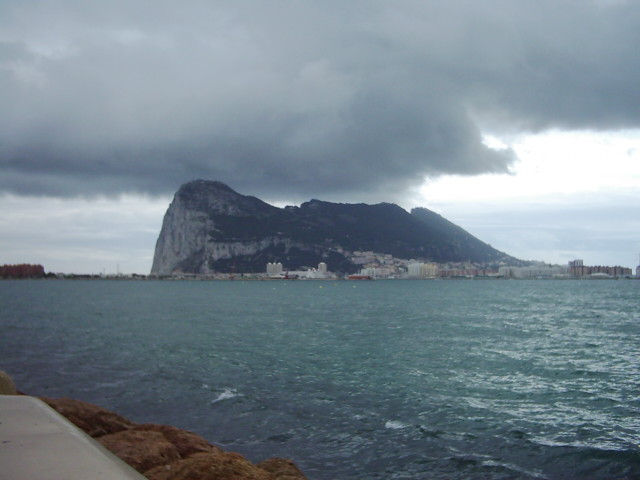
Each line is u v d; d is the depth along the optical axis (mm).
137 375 27031
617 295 150250
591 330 52750
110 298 137625
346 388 23750
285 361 32094
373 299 136250
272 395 22219
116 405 20594
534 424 17844
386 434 16688
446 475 13375
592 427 17516
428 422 18047
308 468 13859
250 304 112438
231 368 29359
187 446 6848
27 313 78312
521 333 49844
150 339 44906
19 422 3719
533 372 28094
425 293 178375
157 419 18578
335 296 159625
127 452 6137
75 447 3225
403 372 28047
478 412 19438
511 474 13461
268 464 7219
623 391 23234
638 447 15430
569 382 25297
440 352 36312
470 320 66500
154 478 5082
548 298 132875
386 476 13289
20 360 32156
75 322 63344
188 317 73500
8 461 2977
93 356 34188
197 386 24141
